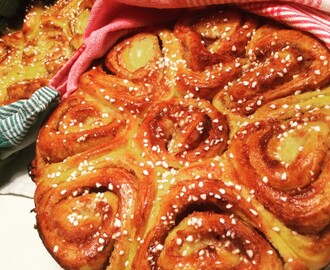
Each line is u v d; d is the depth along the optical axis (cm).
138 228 24
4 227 30
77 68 30
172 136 26
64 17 37
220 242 22
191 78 27
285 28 27
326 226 22
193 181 24
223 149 25
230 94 26
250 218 23
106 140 27
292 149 24
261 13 28
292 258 22
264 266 22
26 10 39
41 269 28
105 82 29
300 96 25
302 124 24
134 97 28
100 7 30
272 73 26
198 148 25
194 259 22
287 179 22
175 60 29
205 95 27
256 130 25
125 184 25
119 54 30
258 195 23
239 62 27
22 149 33
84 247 24
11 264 29
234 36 28
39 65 35
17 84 33
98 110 28
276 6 27
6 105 31
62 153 27
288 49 26
